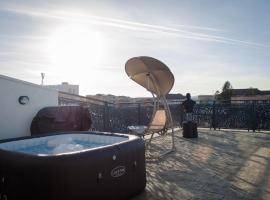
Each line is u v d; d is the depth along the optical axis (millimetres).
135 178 3438
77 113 5426
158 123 6332
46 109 5391
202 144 7180
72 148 4074
